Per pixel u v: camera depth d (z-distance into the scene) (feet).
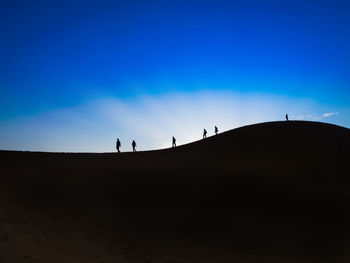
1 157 62.75
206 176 62.34
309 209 51.78
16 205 39.24
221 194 54.29
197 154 84.28
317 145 88.69
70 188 48.98
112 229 37.70
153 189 53.06
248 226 44.09
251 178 63.21
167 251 34.50
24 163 60.95
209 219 44.60
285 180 63.77
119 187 52.21
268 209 50.44
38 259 26.37
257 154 81.76
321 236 43.55
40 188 47.01
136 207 45.37
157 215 43.65
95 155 78.59
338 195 58.23
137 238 36.52
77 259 28.22
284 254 38.06
